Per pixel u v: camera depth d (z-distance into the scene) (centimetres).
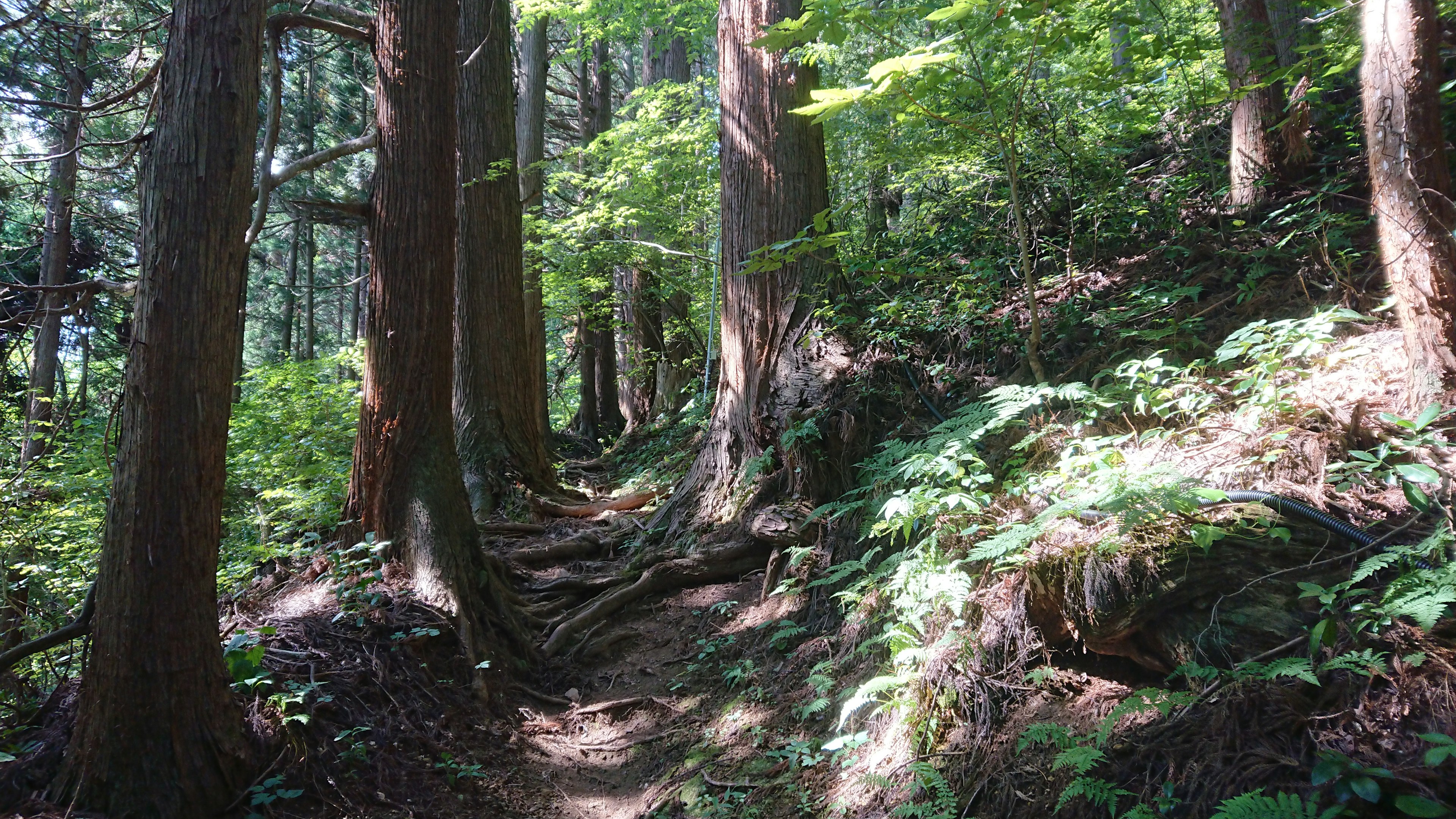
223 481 381
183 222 360
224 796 372
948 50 485
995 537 380
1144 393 442
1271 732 272
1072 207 733
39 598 608
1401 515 310
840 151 1055
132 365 361
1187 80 713
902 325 683
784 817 398
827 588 546
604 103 1764
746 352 721
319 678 468
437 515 619
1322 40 656
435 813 423
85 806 347
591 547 762
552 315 1493
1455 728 241
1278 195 649
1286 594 307
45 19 545
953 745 360
